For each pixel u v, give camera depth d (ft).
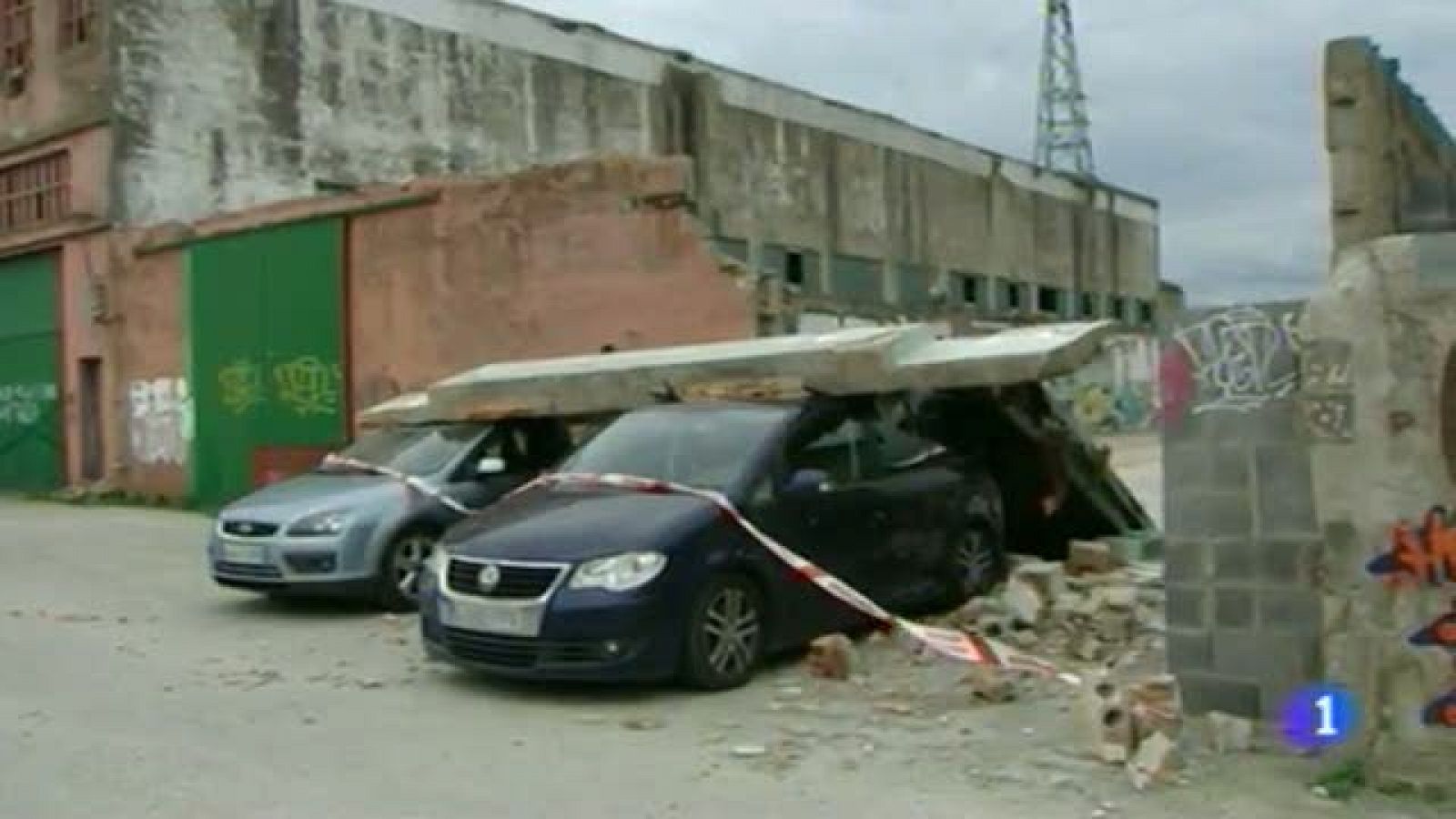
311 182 102.73
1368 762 21.59
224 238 82.43
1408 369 21.18
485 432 43.91
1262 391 23.40
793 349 37.68
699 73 143.43
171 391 86.63
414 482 41.70
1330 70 25.64
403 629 37.76
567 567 28.32
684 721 26.78
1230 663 23.68
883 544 34.06
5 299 101.09
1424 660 21.13
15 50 99.04
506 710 27.91
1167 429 24.34
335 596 42.27
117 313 90.48
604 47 132.57
